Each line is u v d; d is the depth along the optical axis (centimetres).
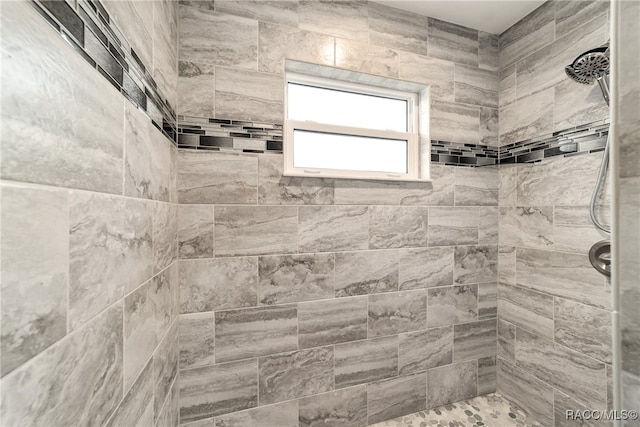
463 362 175
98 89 56
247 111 135
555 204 150
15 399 35
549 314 153
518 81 171
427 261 168
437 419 159
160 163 97
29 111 38
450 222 173
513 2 156
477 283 178
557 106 150
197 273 128
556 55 150
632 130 26
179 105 126
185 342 126
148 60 86
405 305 163
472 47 178
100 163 57
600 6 132
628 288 26
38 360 39
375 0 156
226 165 132
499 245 182
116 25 65
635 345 26
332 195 150
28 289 38
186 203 127
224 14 131
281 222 140
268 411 138
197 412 128
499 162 182
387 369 159
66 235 46
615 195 26
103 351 57
